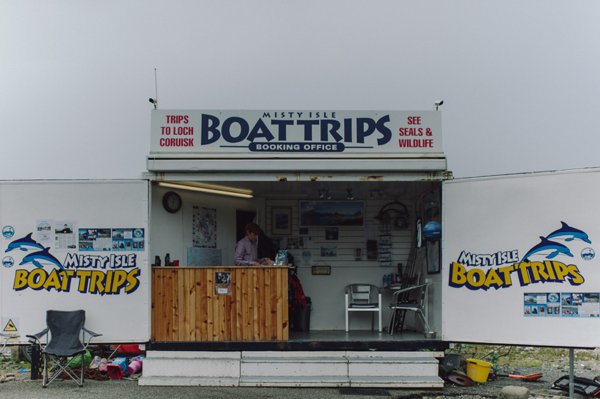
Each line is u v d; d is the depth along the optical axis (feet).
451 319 24.68
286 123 25.63
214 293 25.58
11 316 24.73
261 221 33.37
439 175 25.25
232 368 24.66
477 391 24.00
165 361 24.72
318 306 33.14
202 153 25.48
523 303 23.58
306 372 24.59
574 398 22.99
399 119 25.68
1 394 22.56
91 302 24.85
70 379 25.75
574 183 23.22
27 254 24.98
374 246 33.55
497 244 24.14
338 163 25.23
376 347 25.22
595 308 22.65
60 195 25.18
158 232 27.45
